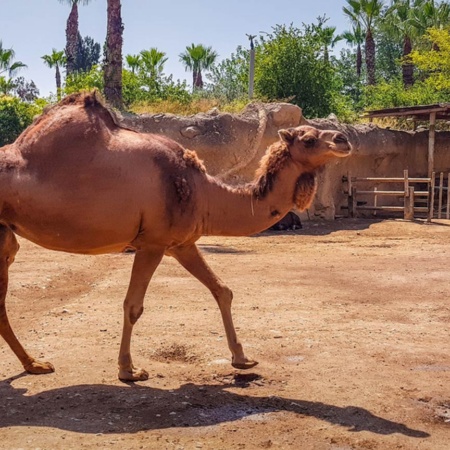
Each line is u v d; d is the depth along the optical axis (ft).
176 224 20.49
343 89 178.60
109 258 47.80
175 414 19.01
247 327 28.48
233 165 68.59
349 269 43.68
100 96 21.06
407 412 19.47
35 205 19.81
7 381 21.65
